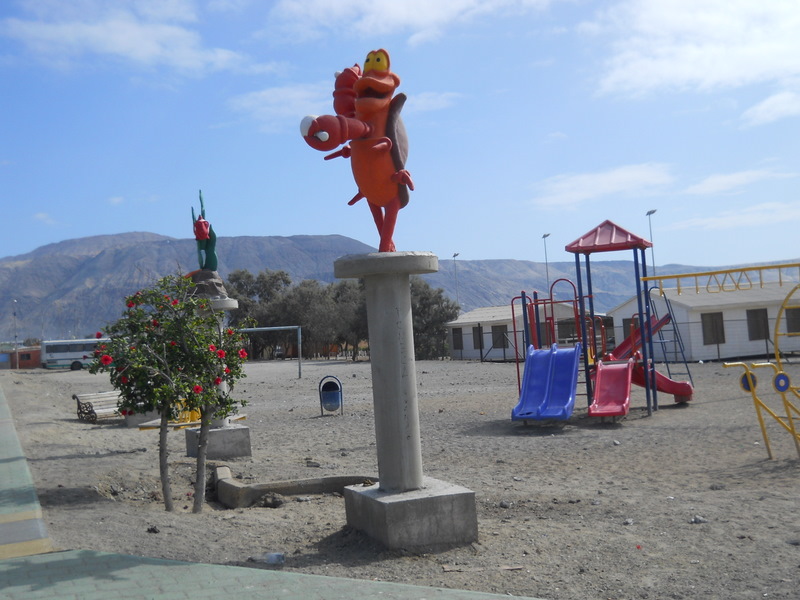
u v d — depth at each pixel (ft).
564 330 159.43
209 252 43.11
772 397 68.69
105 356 28.14
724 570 20.54
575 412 65.41
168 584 18.79
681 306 131.03
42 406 84.43
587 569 21.09
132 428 63.36
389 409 24.08
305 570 21.15
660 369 112.06
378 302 24.21
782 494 29.78
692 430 51.24
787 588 18.88
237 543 24.09
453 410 71.51
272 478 36.76
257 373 157.99
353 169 25.13
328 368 171.01
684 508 28.09
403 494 23.62
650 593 18.98
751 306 132.26
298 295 268.82
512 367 138.82
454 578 20.43
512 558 22.31
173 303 29.66
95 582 18.94
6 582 19.04
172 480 37.65
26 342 415.44
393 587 18.63
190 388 28.73
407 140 25.54
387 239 25.16
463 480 36.88
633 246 63.93
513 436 53.16
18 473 36.17
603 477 36.17
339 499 33.19
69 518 26.61
